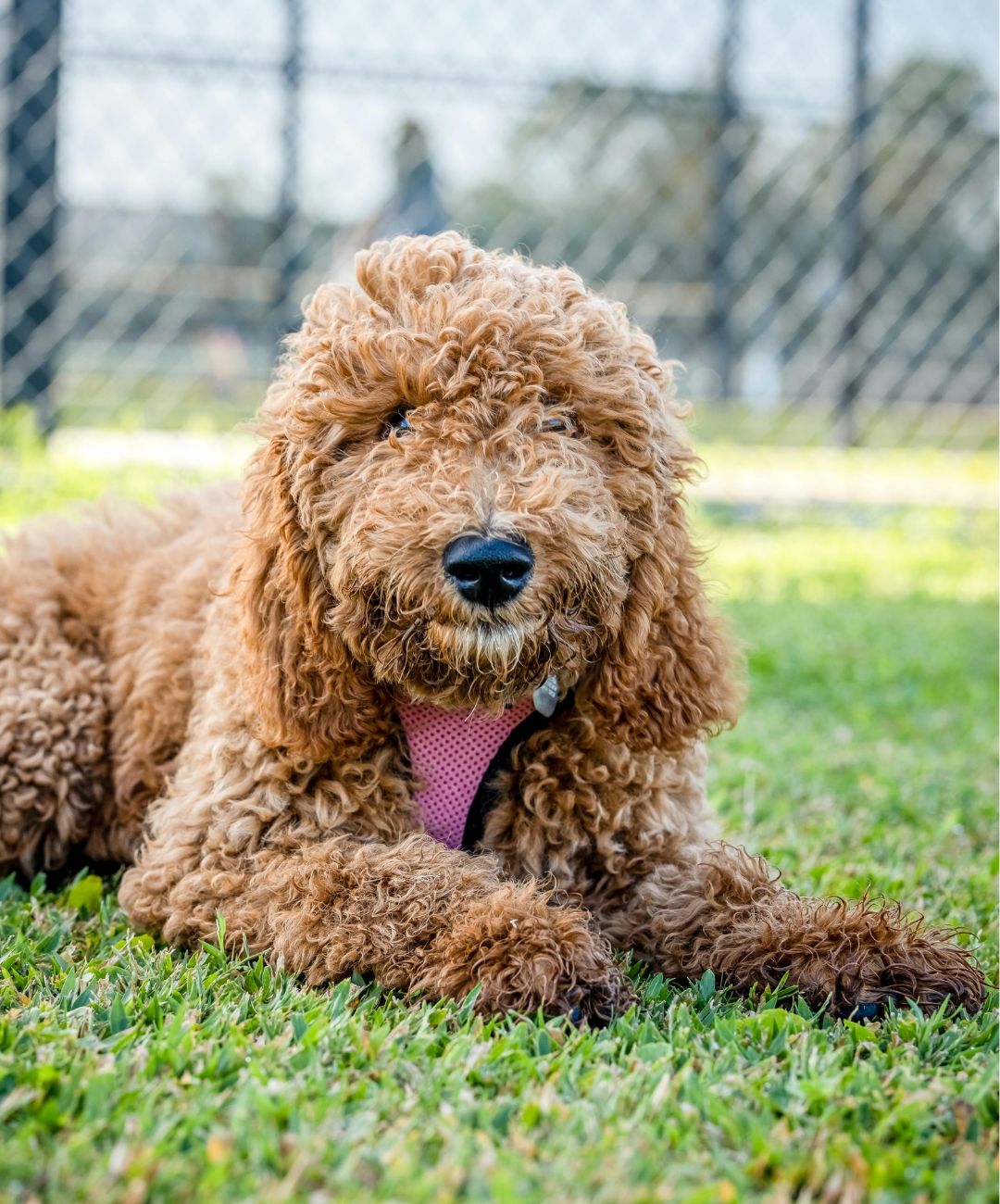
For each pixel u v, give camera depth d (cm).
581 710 288
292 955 255
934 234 1270
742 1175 179
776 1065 220
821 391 1204
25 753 326
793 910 266
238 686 289
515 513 249
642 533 279
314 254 996
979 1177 182
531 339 273
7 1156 174
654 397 290
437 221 945
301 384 279
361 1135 185
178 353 1120
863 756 459
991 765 456
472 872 262
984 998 254
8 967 257
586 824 292
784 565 823
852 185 1105
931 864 350
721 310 1141
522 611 251
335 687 276
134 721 328
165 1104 193
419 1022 229
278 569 280
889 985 251
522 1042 220
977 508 1013
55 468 764
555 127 1127
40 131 847
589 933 248
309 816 281
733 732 486
